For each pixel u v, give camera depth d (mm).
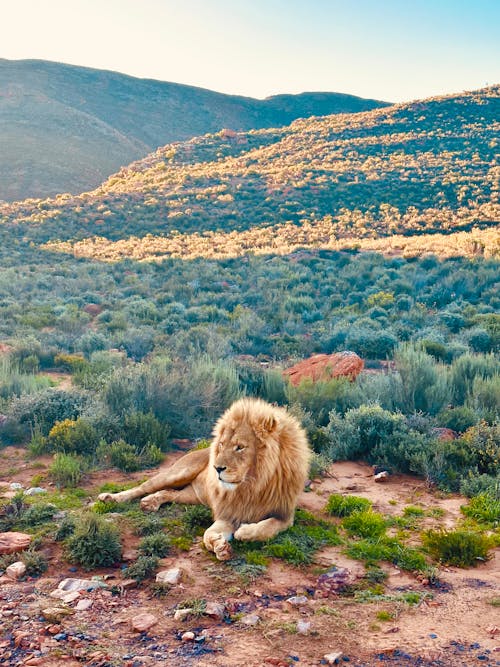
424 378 14859
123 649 4414
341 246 60406
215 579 5707
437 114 123312
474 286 43062
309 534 6934
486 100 126125
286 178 93188
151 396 13227
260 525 6480
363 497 8828
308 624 4809
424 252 54375
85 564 6004
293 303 39969
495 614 5113
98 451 10672
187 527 6984
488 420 13164
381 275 48188
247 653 4367
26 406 12914
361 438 11352
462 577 6023
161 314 36906
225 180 96125
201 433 12953
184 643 4516
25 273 53406
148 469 10219
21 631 4648
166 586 5473
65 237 75125
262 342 29406
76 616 4926
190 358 19266
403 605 5254
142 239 73438
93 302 42719
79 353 25609
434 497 8992
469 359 17969
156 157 129000
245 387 15453
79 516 7238
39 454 10906
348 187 86812
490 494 8570
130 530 6930
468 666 4199
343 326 31047
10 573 5789
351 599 5379
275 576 5832
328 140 117812
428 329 30719
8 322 32875
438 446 10477
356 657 4336
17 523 7207
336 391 14680
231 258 59031
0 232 72875
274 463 6527
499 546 6918
